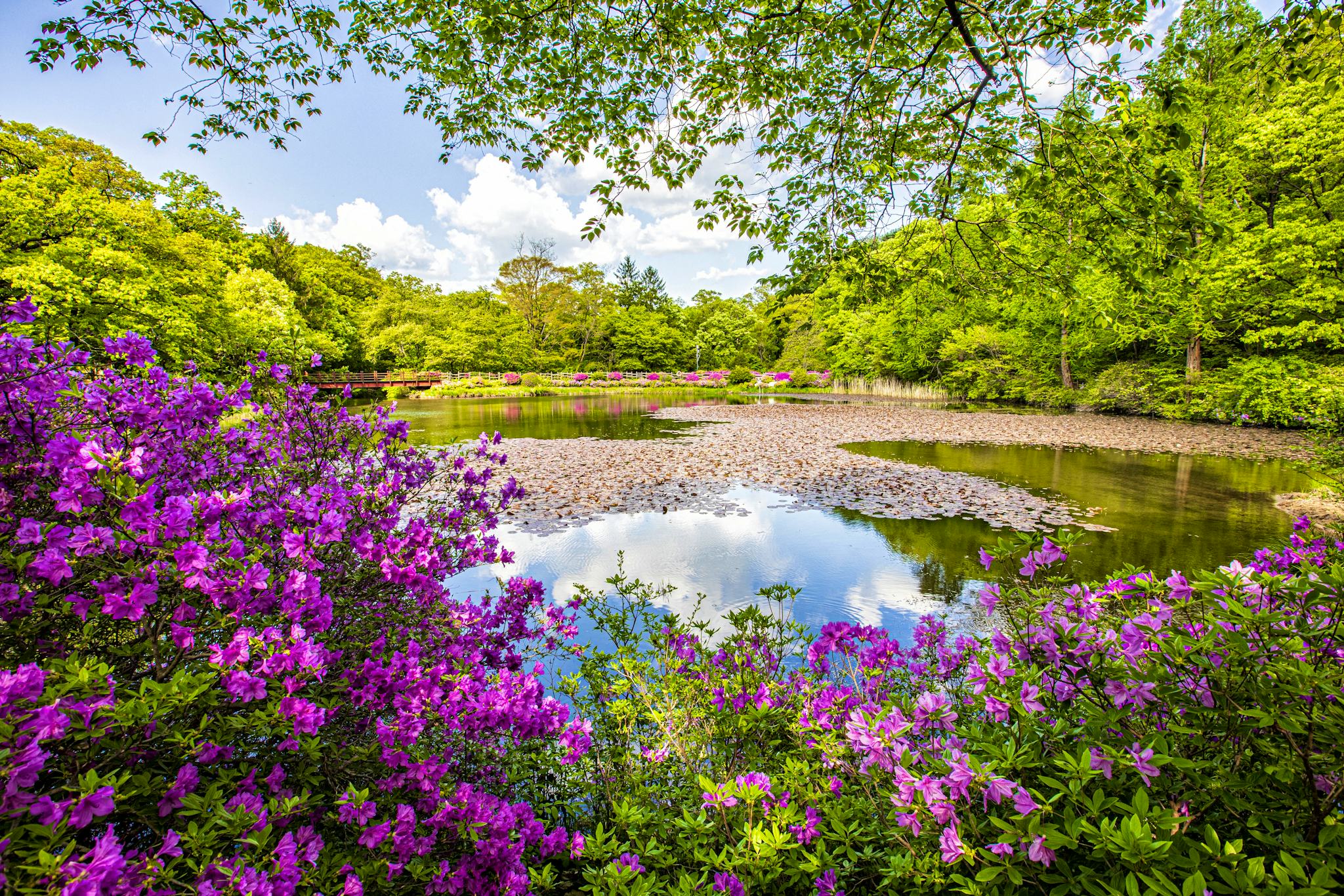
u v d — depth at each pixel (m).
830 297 4.94
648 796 1.79
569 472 9.60
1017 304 19.42
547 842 1.58
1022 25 3.47
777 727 2.02
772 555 5.52
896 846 1.31
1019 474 9.27
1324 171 13.23
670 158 4.16
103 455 1.18
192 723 1.24
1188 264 3.02
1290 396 13.16
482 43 3.95
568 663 3.09
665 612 4.14
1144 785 1.12
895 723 1.23
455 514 2.37
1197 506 7.17
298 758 1.38
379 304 43.66
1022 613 1.38
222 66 3.89
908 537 6.08
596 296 55.28
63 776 1.15
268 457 2.13
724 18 3.85
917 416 18.98
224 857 1.04
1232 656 1.10
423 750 1.54
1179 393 16.72
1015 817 0.99
